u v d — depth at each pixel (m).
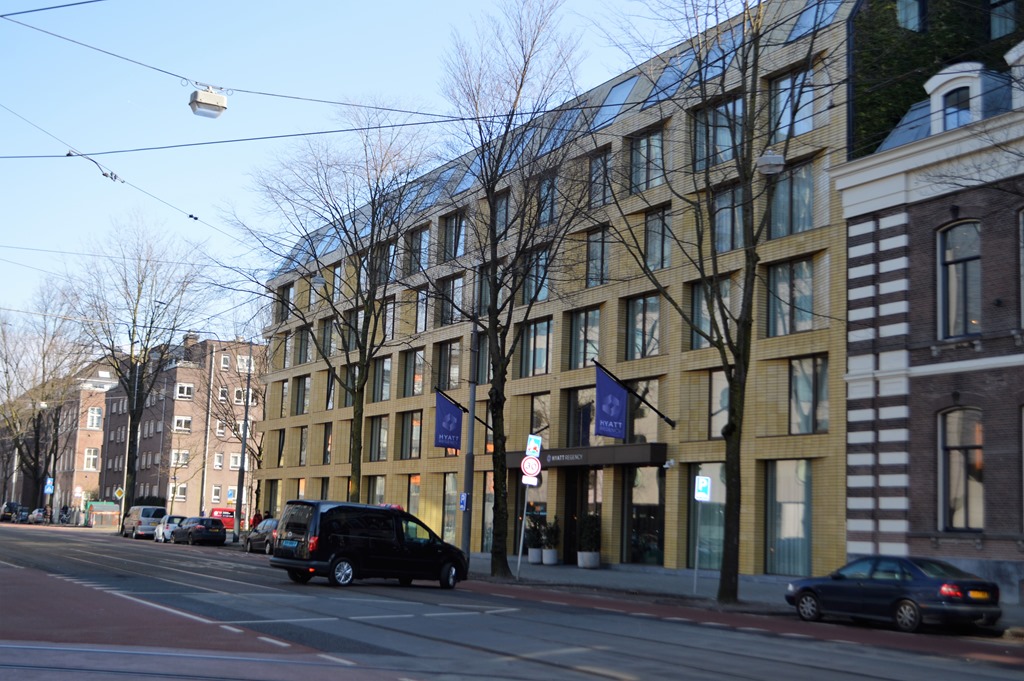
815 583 20.98
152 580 23.77
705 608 23.02
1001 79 24.97
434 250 43.22
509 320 31.77
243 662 11.98
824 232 29.11
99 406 108.56
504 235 32.06
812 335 29.20
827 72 27.38
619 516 36.06
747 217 24.77
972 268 25.42
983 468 24.50
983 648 16.83
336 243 53.91
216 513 70.81
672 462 33.38
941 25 30.22
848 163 28.17
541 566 37.50
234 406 69.62
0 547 39.16
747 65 25.33
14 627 14.73
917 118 27.00
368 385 52.78
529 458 29.45
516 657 13.42
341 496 53.62
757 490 30.66
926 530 25.36
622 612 20.81
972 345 24.91
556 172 29.84
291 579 25.73
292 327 60.94
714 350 32.28
